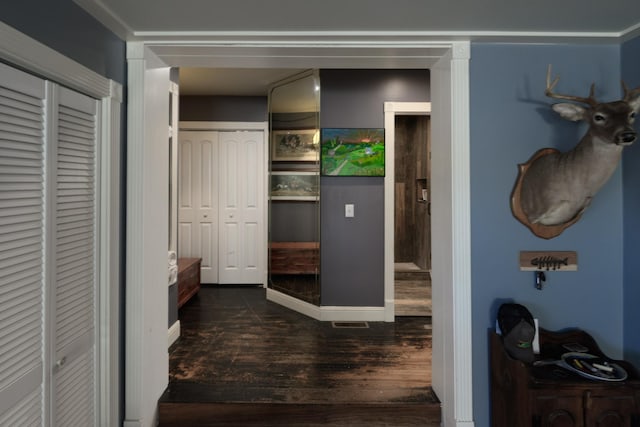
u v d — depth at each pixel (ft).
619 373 5.89
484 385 7.03
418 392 8.06
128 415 6.99
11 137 4.49
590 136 6.00
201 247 17.16
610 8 5.89
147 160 7.14
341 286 12.66
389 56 7.40
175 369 9.02
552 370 6.17
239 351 10.11
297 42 6.94
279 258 14.56
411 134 20.79
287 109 13.94
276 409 7.55
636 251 6.73
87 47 5.84
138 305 7.02
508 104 7.03
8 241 4.46
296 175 13.71
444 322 7.46
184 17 6.15
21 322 4.69
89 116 6.12
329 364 9.34
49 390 5.18
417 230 20.08
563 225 6.98
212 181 17.06
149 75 7.23
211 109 16.62
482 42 7.00
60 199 5.41
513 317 6.35
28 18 4.63
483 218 7.04
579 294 7.03
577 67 7.05
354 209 12.62
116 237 6.68
